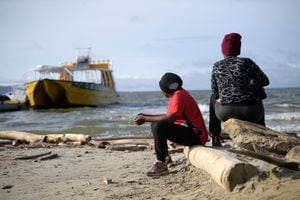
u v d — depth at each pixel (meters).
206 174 5.38
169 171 6.18
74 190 5.83
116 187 5.77
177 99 5.84
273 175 4.34
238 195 4.27
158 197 5.04
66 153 9.70
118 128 19.86
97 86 37.16
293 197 3.80
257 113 5.70
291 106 36.69
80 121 24.88
